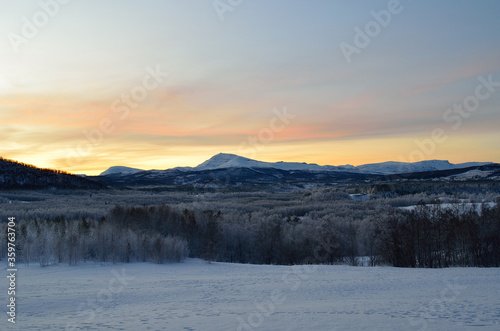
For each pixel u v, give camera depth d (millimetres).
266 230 69625
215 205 114250
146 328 14266
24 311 18281
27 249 43281
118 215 66688
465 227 54219
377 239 63031
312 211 101375
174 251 51406
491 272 32969
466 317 14922
